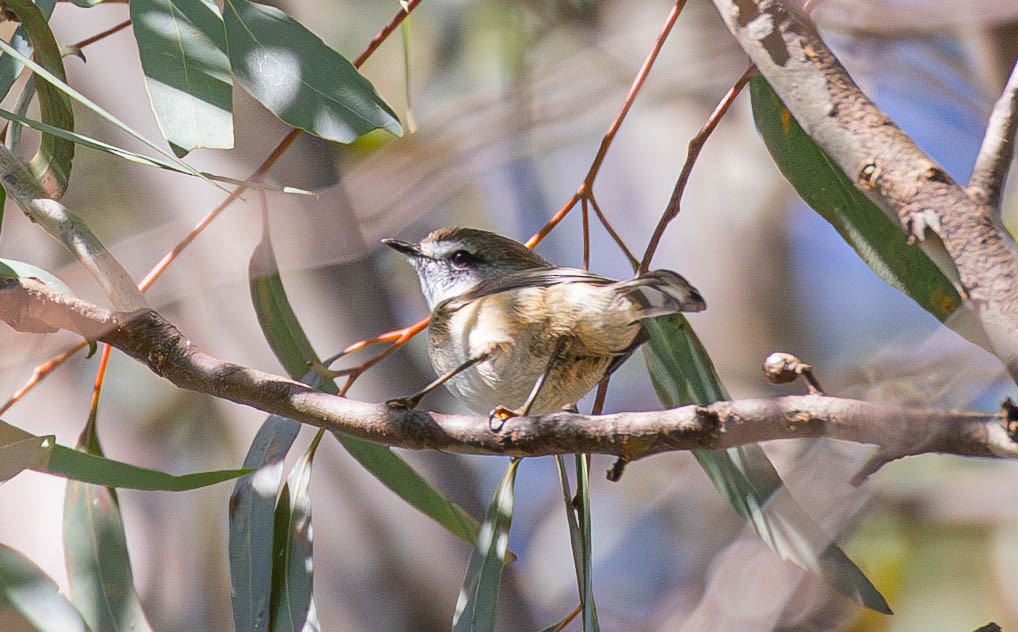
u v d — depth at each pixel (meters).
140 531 12.16
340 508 9.66
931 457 9.55
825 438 4.79
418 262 8.63
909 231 4.56
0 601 6.10
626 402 14.09
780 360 4.85
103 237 9.51
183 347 5.61
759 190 13.91
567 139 8.73
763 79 6.59
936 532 11.23
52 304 5.57
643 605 11.60
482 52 12.00
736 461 6.27
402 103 12.29
